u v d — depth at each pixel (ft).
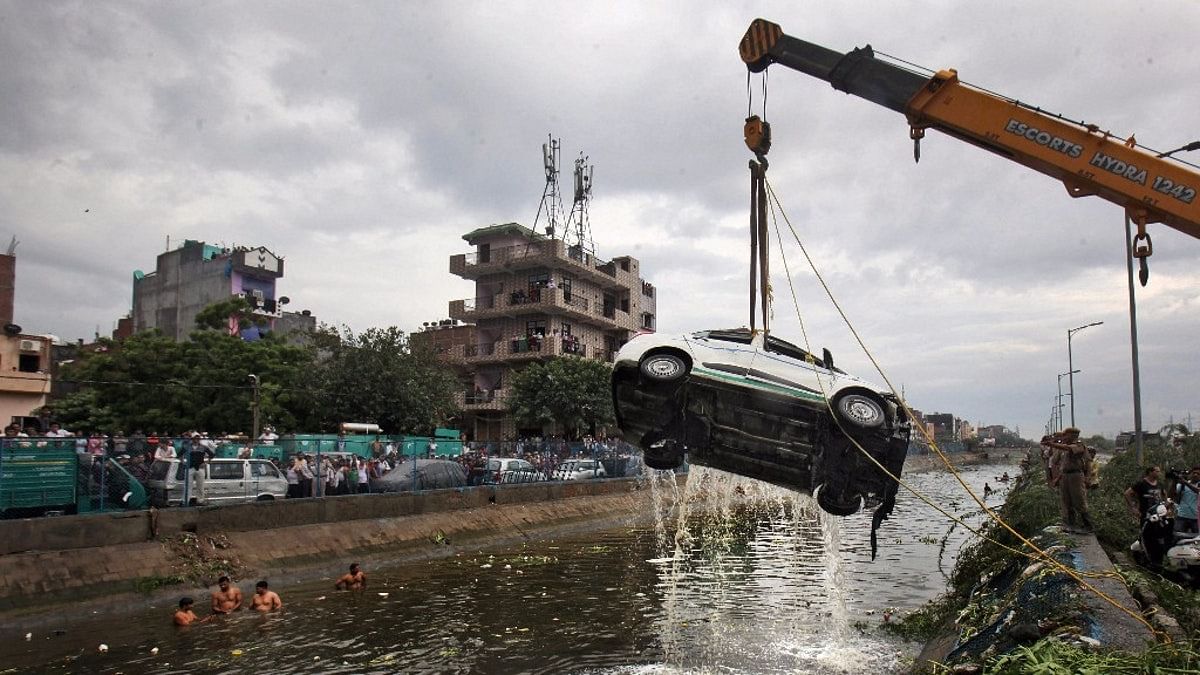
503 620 51.52
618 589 63.26
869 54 32.86
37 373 112.68
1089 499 53.98
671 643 45.01
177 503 65.82
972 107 31.07
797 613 53.47
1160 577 35.42
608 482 128.06
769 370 33.53
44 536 54.19
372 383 134.10
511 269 180.75
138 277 201.05
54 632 48.32
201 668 40.47
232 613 53.62
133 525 59.82
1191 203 28.09
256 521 69.67
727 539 97.55
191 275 189.78
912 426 33.88
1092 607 29.32
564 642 45.50
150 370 127.44
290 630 48.91
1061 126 29.89
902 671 38.81
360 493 84.84
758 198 35.40
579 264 180.34
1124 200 29.37
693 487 55.06
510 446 123.03
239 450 78.23
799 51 33.83
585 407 161.89
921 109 31.73
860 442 32.01
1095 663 21.33
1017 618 30.99
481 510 97.45
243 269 185.06
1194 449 66.54
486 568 75.20
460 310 184.34
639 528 112.16
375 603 57.67
